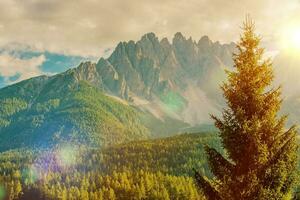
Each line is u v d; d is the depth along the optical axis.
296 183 20.91
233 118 22.16
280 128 22.16
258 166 21.59
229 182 21.88
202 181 22.53
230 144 21.95
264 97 22.50
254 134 21.28
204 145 22.69
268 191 20.38
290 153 21.03
